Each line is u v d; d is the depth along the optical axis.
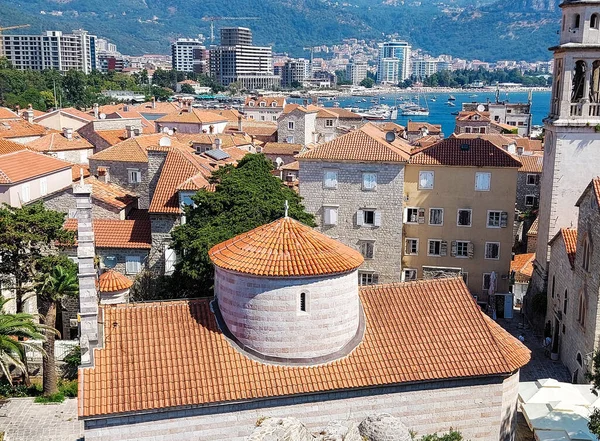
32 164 77.06
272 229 36.31
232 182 59.72
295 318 33.84
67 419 42.62
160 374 32.69
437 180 78.25
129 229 70.31
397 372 34.56
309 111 168.00
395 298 38.66
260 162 66.69
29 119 151.50
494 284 75.88
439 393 35.34
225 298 35.00
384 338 36.28
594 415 37.47
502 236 78.19
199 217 57.41
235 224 55.34
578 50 62.06
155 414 31.77
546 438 39.25
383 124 190.62
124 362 32.97
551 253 63.66
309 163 79.00
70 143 119.38
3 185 68.50
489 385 35.91
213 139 133.00
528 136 179.62
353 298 35.47
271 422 31.86
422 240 80.06
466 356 35.97
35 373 50.88
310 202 79.94
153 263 68.56
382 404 34.66
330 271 33.75
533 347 63.53
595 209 49.62
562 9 64.44
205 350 34.09
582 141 63.38
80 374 32.12
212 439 32.69
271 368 33.78
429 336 36.69
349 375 34.00
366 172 77.94
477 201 77.94
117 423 31.41
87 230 32.88
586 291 51.47
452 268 78.56
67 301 60.62
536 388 45.00
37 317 50.19
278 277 33.25
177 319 35.34
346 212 79.44
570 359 55.91
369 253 79.88
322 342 34.47
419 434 35.44
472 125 178.62
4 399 45.25
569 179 64.06
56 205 73.56
